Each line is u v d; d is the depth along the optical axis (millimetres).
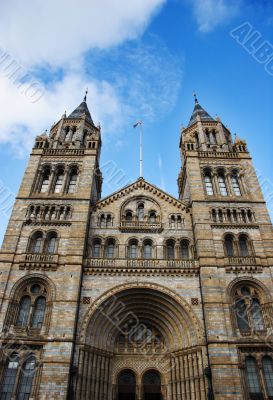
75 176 47781
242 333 33281
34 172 46500
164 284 36656
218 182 46781
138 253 40344
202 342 32938
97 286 36250
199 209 42406
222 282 36250
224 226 41000
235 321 34094
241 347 32219
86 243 40469
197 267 37656
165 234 42031
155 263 38375
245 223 41406
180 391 33094
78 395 30094
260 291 36125
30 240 39594
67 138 54031
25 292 35906
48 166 47969
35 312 34969
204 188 45844
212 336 32469
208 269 36812
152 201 45844
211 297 34844
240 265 37375
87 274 37031
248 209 42906
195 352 33125
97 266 37438
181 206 44688
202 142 52344
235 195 45125
